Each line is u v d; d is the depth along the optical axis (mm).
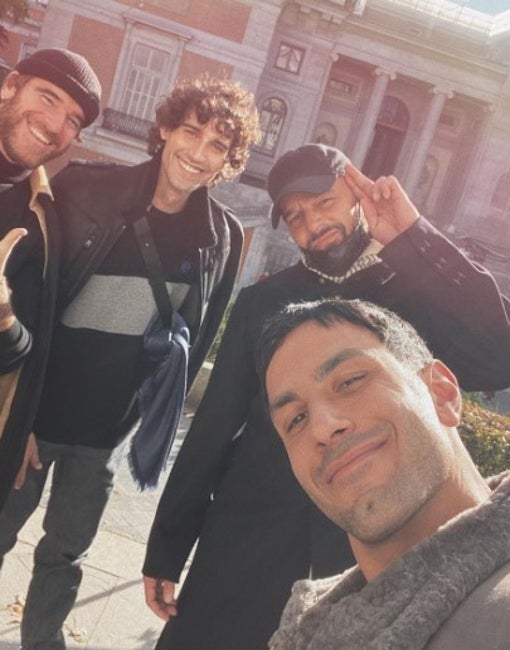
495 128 33906
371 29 32125
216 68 27359
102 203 2453
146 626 3305
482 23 35969
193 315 2729
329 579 987
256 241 27328
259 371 1013
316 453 847
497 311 2016
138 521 4512
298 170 2154
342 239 2150
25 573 3447
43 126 2336
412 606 650
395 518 772
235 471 2207
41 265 2311
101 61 26797
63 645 2777
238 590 2086
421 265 2012
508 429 6473
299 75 31891
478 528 690
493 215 34531
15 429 2303
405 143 35938
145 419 2615
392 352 888
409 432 805
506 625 580
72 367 2562
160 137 2570
